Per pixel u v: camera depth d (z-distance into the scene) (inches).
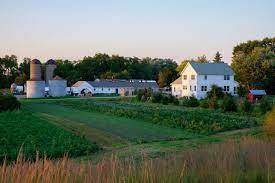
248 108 2005.4
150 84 5142.7
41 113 2054.6
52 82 4377.5
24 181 293.1
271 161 446.6
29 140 1023.0
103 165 358.3
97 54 6658.5
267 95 3270.2
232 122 1509.6
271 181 359.9
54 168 318.0
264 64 3425.2
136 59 6983.3
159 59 7780.5
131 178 327.3
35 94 4092.0
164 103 2837.1
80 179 320.8
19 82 5713.6
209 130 1307.8
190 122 1480.1
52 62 5014.8
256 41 4158.5
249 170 401.1
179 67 5255.9
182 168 378.0
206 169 389.7
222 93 2807.6
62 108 2513.5
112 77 5984.3
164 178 337.4
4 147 904.9
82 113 2098.9
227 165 409.1
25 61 6333.7
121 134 1256.8
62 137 1090.7
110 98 3644.2
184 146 957.2
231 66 3703.3
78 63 6486.2
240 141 735.7
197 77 3186.5
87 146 944.3
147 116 1745.8
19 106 2283.5
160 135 1236.5
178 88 3499.0
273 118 942.4
